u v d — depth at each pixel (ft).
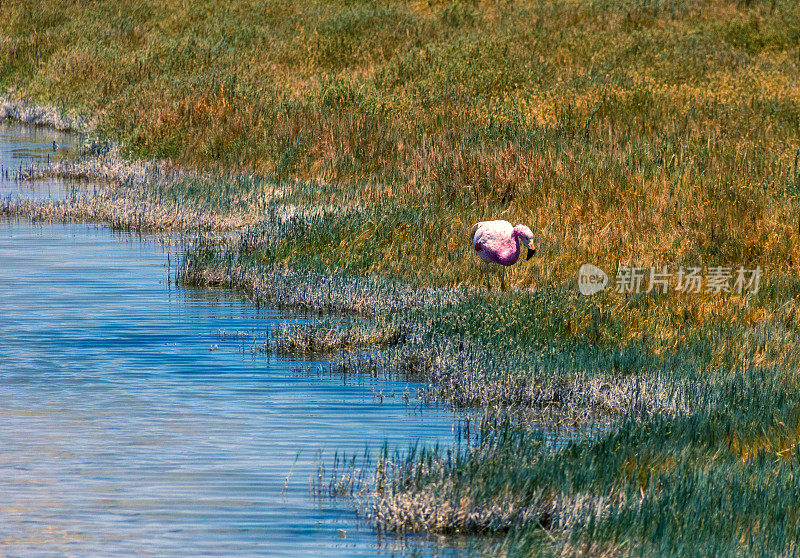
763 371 128.26
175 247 212.23
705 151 229.25
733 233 184.75
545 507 86.69
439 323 148.36
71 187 271.28
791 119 270.87
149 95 337.52
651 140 246.88
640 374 127.65
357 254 189.98
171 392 122.31
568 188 213.05
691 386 122.62
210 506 88.53
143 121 314.55
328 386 127.54
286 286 172.96
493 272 177.78
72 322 154.40
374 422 113.50
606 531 81.46
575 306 154.30
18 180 278.87
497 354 135.64
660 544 78.74
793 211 191.31
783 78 326.44
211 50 409.08
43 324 152.66
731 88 304.09
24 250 206.08
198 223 230.68
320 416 115.03
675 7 439.22
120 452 101.40
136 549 79.71
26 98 402.93
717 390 121.60
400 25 429.79
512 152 233.55
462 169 229.25
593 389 123.24
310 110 302.45
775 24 405.18
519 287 171.01
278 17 470.80
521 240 180.65
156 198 246.27
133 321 155.94
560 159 226.79
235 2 497.46
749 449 103.14
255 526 84.74
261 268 183.73
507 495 86.84
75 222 238.07
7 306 162.81
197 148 289.53
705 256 177.99
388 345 146.61
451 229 201.67
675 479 91.76
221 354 139.95
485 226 168.66
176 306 166.30
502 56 370.12
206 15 479.41
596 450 99.76
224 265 185.16
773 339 141.59
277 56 400.26
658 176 214.48
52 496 89.97
